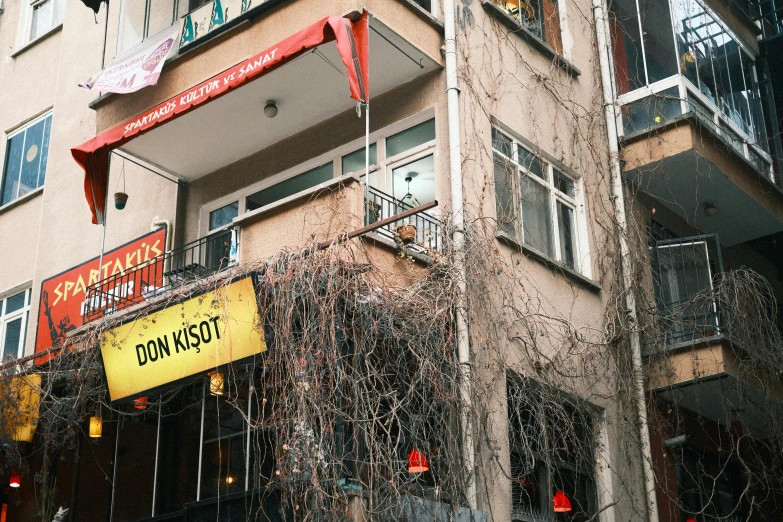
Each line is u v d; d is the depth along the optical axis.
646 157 13.89
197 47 12.60
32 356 11.59
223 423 11.09
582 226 13.27
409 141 12.39
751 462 14.43
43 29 18.09
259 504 9.45
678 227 15.10
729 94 15.36
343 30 10.73
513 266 11.64
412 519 9.20
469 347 10.52
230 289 9.93
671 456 13.13
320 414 9.00
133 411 11.88
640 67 14.59
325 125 13.14
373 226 9.70
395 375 9.84
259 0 12.27
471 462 10.05
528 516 10.89
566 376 11.61
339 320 9.35
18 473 12.49
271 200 13.51
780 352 13.22
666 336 13.30
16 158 17.41
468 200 11.34
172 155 13.83
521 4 13.80
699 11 15.27
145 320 10.61
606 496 11.91
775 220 15.20
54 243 15.91
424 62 12.11
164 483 11.35
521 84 12.98
